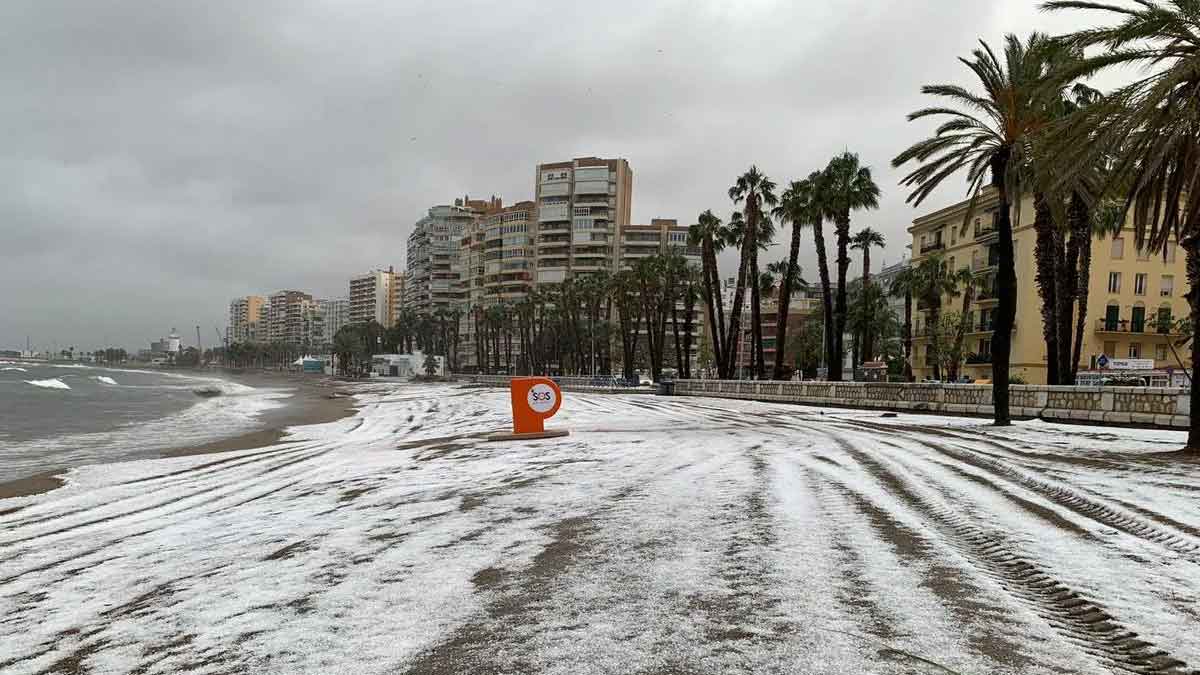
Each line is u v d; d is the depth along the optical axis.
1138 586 3.87
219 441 20.31
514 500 7.40
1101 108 11.16
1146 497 6.62
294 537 5.94
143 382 106.25
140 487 10.40
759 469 9.23
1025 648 3.03
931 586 3.93
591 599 3.84
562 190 126.44
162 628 3.65
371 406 42.78
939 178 19.23
